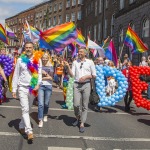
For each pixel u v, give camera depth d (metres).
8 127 7.95
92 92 11.30
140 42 14.55
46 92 8.41
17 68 6.97
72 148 6.48
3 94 11.86
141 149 6.63
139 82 10.01
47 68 8.33
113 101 10.41
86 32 52.75
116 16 32.94
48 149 6.35
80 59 8.14
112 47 16.42
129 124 9.02
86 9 53.19
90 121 9.16
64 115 9.85
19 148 6.31
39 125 8.14
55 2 70.94
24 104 6.88
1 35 14.12
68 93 11.01
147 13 24.88
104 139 7.28
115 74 10.50
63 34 10.54
